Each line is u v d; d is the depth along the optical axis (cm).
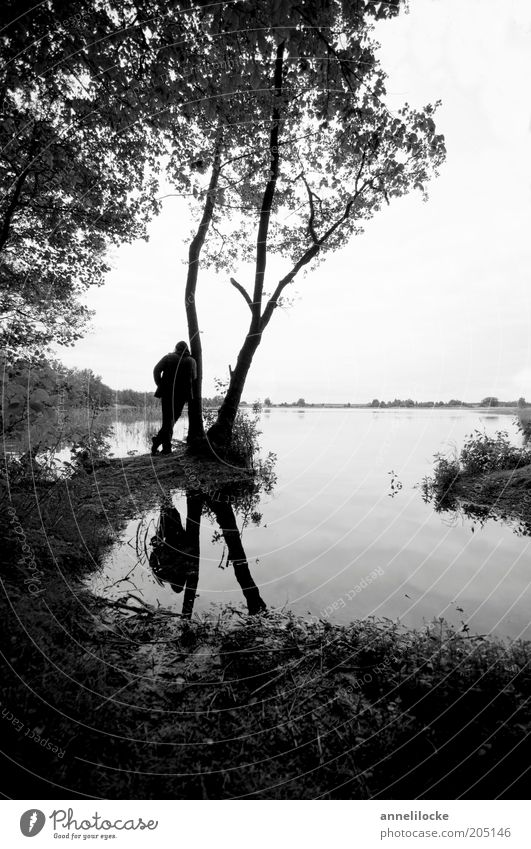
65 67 445
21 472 397
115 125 562
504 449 677
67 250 774
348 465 798
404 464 793
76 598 252
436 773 154
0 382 409
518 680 192
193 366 734
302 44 394
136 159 705
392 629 242
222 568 337
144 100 494
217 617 257
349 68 465
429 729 170
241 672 204
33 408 427
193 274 836
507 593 290
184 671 203
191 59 446
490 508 498
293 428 1472
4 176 574
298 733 169
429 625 246
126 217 769
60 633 211
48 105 502
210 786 148
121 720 168
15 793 140
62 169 590
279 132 726
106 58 443
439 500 549
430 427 1259
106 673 192
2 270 712
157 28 415
